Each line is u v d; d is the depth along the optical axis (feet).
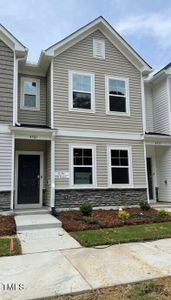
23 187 36.68
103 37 39.86
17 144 37.06
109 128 37.93
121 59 40.34
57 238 22.13
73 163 35.24
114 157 37.65
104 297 11.83
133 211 33.81
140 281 13.44
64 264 15.96
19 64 37.47
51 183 33.86
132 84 40.45
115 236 22.11
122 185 37.32
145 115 44.21
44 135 34.17
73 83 37.01
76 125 36.19
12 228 24.40
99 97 38.11
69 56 37.35
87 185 35.50
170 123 41.42
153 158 44.60
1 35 33.88
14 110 33.09
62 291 12.32
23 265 15.81
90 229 25.04
